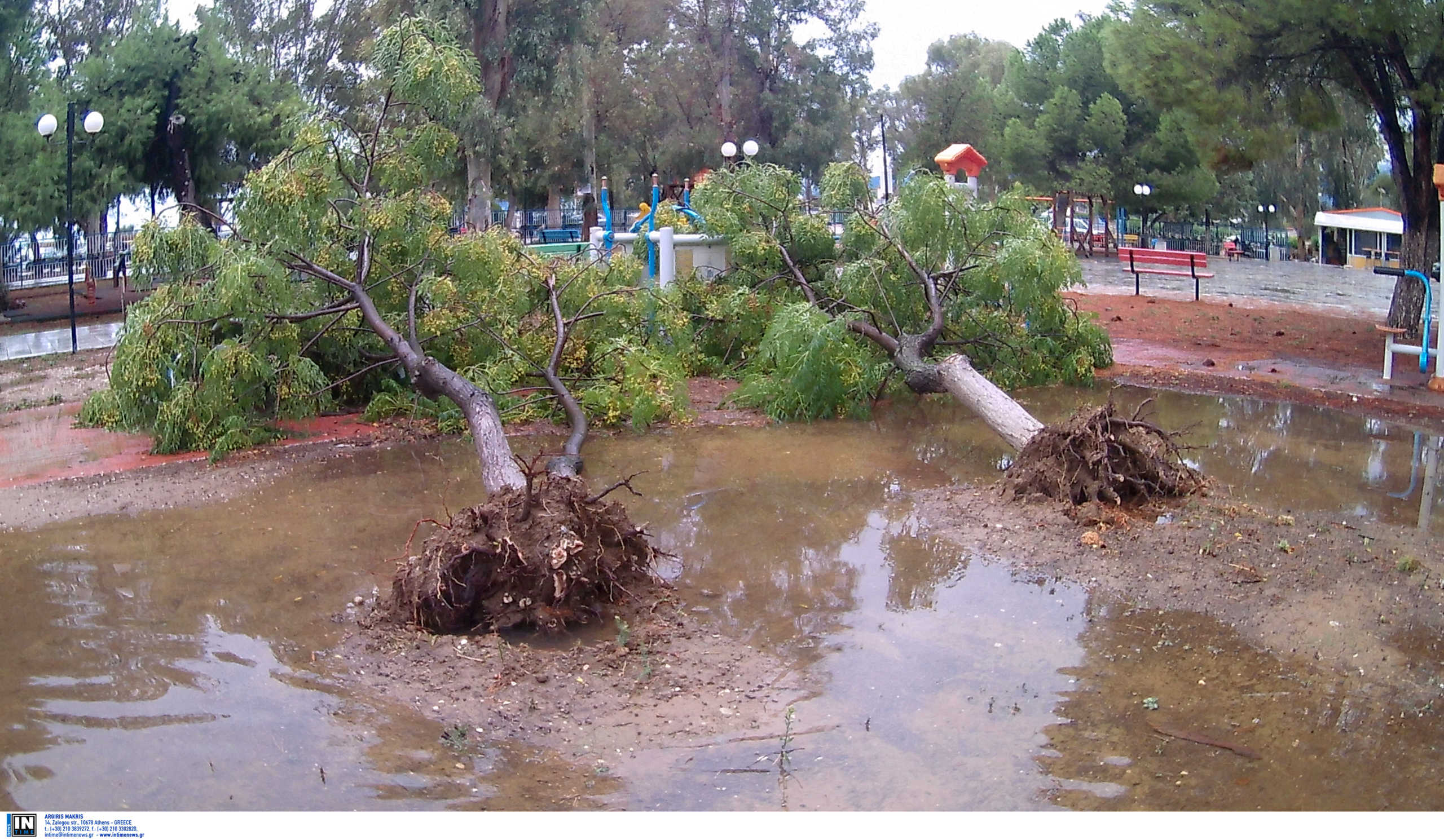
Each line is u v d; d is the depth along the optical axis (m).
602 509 6.27
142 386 9.39
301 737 4.66
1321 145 47.09
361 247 10.27
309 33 41.22
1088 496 7.58
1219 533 7.04
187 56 24.19
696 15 45.62
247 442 9.46
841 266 12.68
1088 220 44.03
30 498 8.05
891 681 5.20
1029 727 4.76
